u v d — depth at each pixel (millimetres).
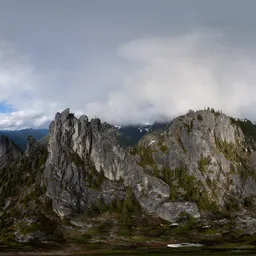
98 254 185500
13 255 188875
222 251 184375
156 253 183125
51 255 186750
